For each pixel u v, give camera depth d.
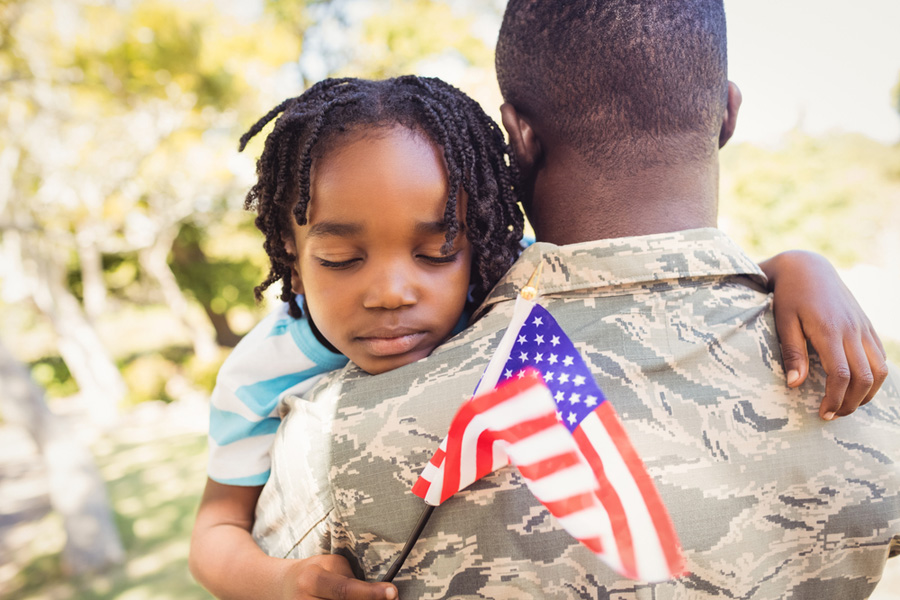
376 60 8.61
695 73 1.02
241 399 1.26
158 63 7.43
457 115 1.09
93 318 13.50
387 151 1.01
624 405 0.92
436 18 8.35
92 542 5.42
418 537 0.92
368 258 1.04
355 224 1.01
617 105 1.02
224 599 1.14
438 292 1.07
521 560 0.90
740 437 0.93
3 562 5.95
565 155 1.09
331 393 1.03
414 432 0.94
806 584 0.93
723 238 1.03
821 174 7.94
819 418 0.96
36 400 5.56
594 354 0.95
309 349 1.25
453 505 0.92
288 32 8.53
